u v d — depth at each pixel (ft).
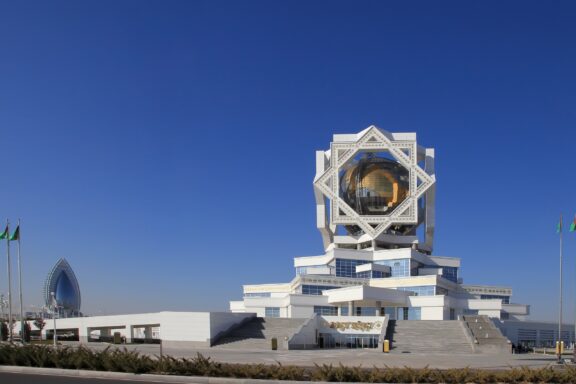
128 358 104.73
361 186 378.53
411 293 313.53
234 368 98.63
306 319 257.55
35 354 114.01
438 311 296.30
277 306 319.68
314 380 92.58
